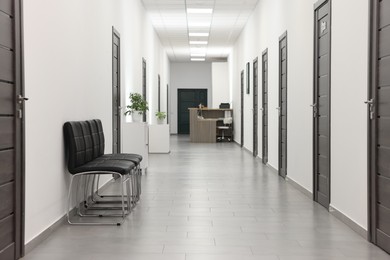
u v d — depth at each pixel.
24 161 3.12
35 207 3.39
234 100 15.80
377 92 3.36
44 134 3.60
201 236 3.66
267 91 8.65
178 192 5.82
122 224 4.07
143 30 10.19
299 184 5.96
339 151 4.29
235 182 6.70
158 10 10.68
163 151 11.58
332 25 4.51
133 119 8.65
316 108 5.11
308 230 3.86
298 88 5.98
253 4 10.08
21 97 3.02
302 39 5.74
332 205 4.54
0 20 2.77
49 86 3.71
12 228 2.96
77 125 4.30
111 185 6.30
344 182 4.14
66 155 4.21
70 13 4.35
